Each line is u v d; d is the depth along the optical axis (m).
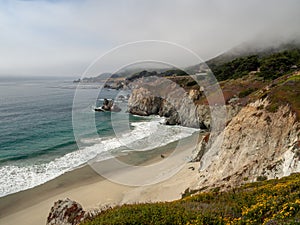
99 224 8.06
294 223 6.03
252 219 7.32
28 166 27.50
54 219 15.30
